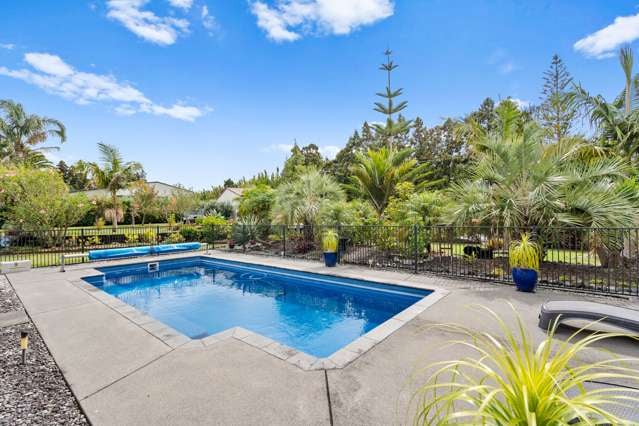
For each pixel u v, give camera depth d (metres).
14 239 12.12
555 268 6.88
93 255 9.38
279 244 12.60
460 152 25.41
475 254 7.89
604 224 5.81
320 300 6.49
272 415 2.22
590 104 9.98
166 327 4.03
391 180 12.99
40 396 2.52
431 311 4.45
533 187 6.61
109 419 2.20
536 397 1.14
